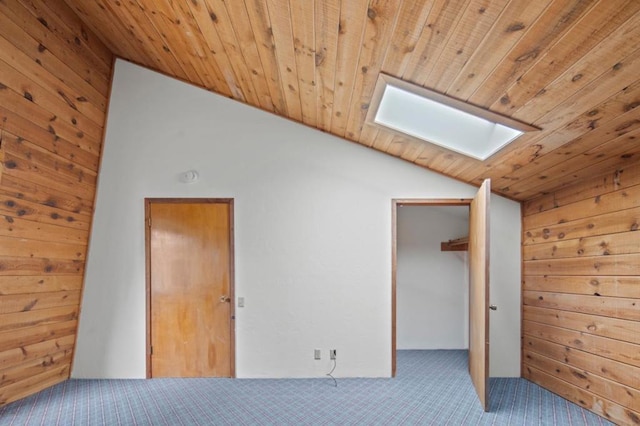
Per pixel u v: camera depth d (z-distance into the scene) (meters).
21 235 2.87
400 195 3.72
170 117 3.77
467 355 4.47
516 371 3.63
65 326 3.51
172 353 3.68
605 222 2.71
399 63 2.05
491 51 1.71
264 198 3.75
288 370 3.67
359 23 1.81
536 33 1.51
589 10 1.32
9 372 3.00
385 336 3.68
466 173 3.46
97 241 3.69
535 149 2.55
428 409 2.96
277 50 2.42
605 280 2.71
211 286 3.71
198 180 3.74
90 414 2.88
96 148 3.62
